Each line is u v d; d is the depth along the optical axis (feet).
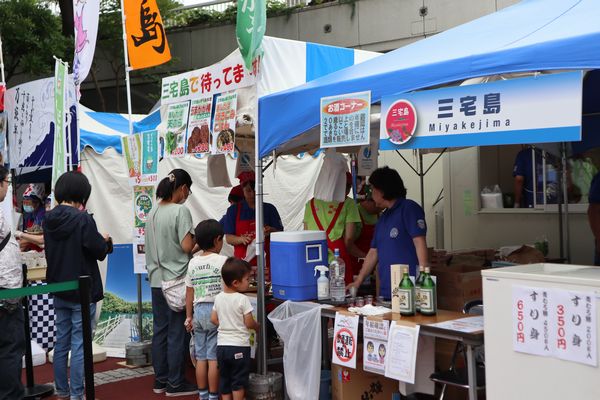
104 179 26.91
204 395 16.30
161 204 17.75
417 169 31.81
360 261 19.75
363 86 13.41
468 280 14.58
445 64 12.01
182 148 18.40
